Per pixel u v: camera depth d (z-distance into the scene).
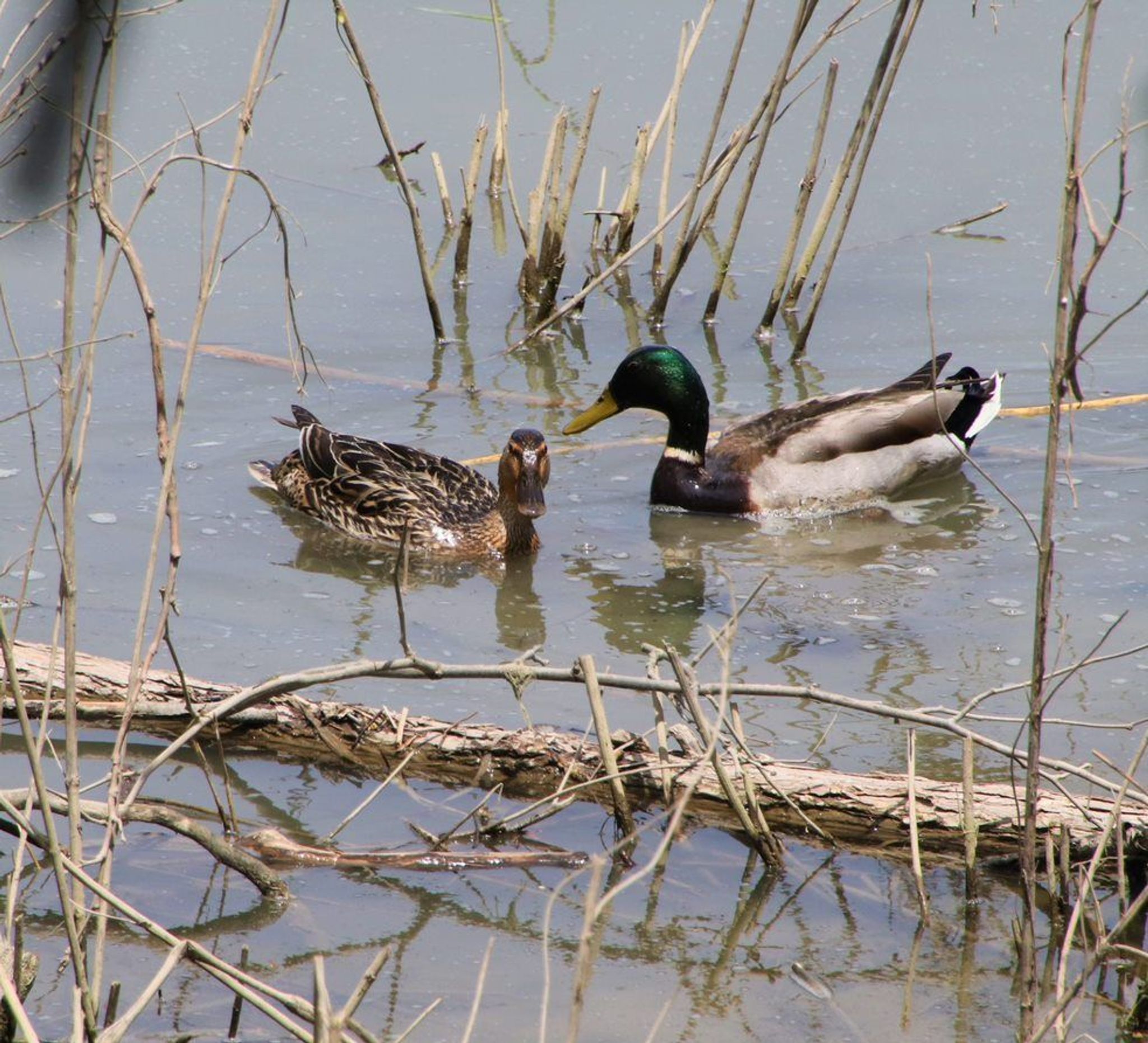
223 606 12.42
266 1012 6.46
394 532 14.20
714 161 21.69
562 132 18.33
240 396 16.81
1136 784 8.22
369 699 10.77
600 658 11.63
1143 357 17.53
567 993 7.56
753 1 17.33
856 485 15.11
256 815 9.30
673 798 9.30
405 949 7.93
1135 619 11.91
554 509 15.24
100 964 6.64
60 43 4.75
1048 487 6.60
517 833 9.05
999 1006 7.43
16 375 16.80
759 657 11.54
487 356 18.06
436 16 26.08
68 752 6.81
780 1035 7.20
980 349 17.72
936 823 8.90
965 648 11.58
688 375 14.98
